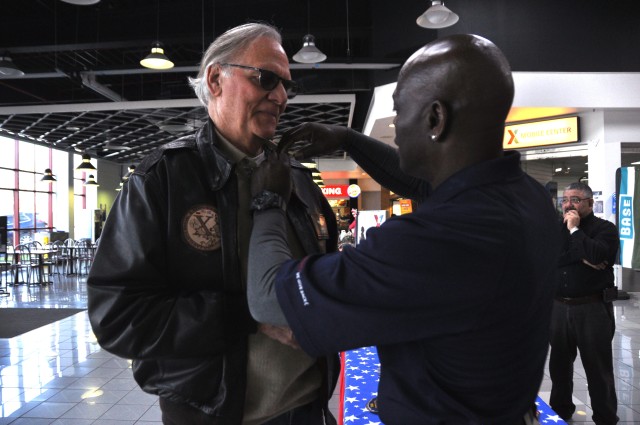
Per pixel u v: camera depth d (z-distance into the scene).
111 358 4.81
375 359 2.33
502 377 0.69
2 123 11.25
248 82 1.00
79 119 10.71
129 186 0.95
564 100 7.66
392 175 1.25
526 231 0.69
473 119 0.70
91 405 3.62
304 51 6.21
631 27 7.64
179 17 8.14
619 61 7.66
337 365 1.22
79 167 11.67
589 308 2.84
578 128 8.17
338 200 20.89
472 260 0.63
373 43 8.53
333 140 1.16
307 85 9.82
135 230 0.90
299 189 1.20
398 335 0.67
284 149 0.99
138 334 0.87
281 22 8.36
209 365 0.95
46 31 8.03
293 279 0.71
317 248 1.16
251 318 0.95
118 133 12.73
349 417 1.63
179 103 8.91
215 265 0.96
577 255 2.81
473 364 0.68
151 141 14.22
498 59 0.71
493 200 0.68
